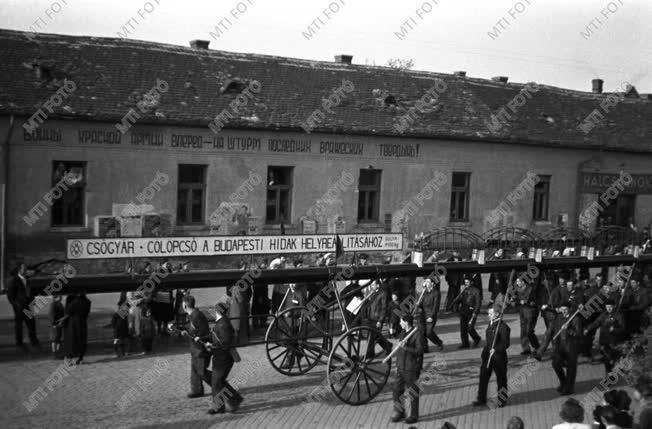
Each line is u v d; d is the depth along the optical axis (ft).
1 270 77.36
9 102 76.69
